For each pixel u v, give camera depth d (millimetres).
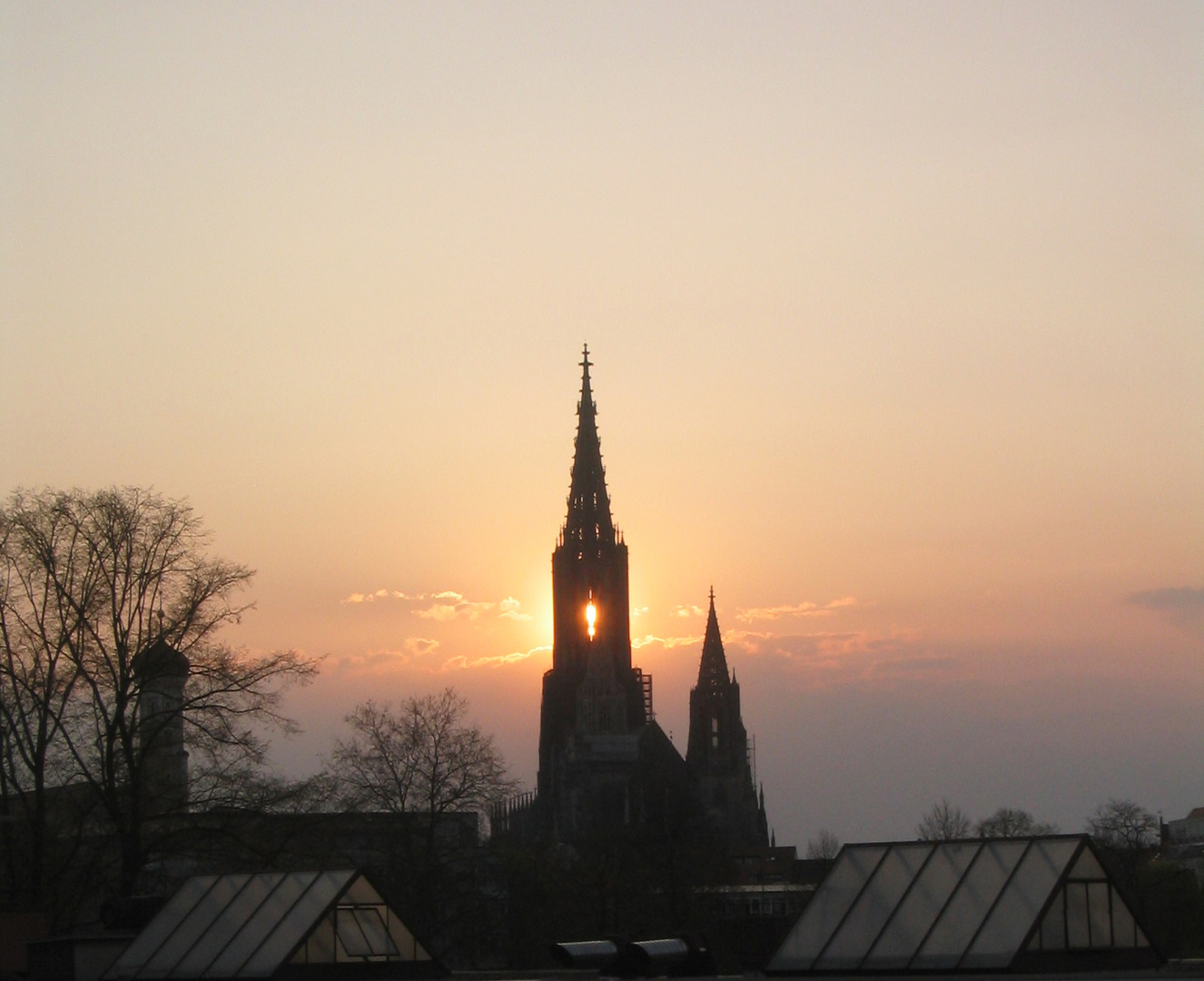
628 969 68125
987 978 56844
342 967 70188
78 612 93312
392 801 121938
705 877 168500
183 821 95938
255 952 69562
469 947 130750
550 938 138875
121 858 94938
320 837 103438
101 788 92500
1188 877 166000
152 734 93750
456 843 126375
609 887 148500
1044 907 59375
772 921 102438
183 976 70125
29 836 95625
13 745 92812
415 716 124312
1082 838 61594
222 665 95750
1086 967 60062
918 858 64375
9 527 95312
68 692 93188
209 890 75875
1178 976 56906
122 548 95375
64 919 93938
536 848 188375
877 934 61562
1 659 93312
